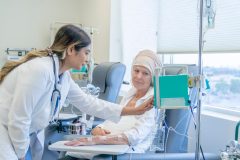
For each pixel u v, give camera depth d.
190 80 1.30
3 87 1.47
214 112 2.57
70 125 2.49
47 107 1.52
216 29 2.58
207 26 1.38
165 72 1.55
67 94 1.75
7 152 1.39
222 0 2.52
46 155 2.41
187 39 2.96
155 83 1.31
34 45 4.73
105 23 3.96
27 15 4.65
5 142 1.40
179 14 3.06
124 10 3.68
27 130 1.39
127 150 1.63
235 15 2.42
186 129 2.06
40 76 1.37
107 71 2.78
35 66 1.39
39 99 1.43
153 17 3.38
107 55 3.91
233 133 2.14
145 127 1.83
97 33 4.16
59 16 4.82
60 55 1.50
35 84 1.36
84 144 1.65
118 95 2.95
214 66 2.72
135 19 3.56
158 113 1.93
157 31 3.35
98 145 1.66
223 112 2.52
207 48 2.67
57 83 1.52
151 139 1.90
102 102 1.92
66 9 4.85
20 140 1.39
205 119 2.40
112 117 1.88
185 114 2.00
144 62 1.96
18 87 1.36
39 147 1.71
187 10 2.95
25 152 1.44
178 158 1.74
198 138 1.36
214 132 2.32
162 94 1.30
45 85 1.41
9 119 1.37
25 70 1.38
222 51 2.54
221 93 2.64
